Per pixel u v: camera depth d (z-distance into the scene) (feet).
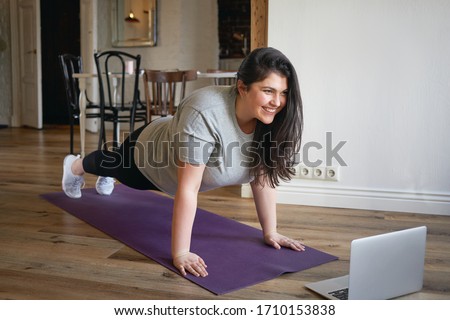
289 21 9.95
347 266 7.00
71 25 27.86
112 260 7.14
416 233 5.94
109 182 10.77
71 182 10.28
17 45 24.71
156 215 9.39
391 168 9.89
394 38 9.53
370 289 5.57
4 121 25.27
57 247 7.66
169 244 7.78
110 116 15.34
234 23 25.30
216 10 25.23
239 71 6.19
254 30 10.52
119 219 9.08
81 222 8.97
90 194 10.92
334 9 9.71
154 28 23.58
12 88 25.00
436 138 9.61
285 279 6.51
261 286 6.27
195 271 6.56
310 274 6.68
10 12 24.54
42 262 7.04
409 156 9.77
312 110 10.09
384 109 9.77
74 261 7.09
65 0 27.73
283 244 7.63
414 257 5.96
